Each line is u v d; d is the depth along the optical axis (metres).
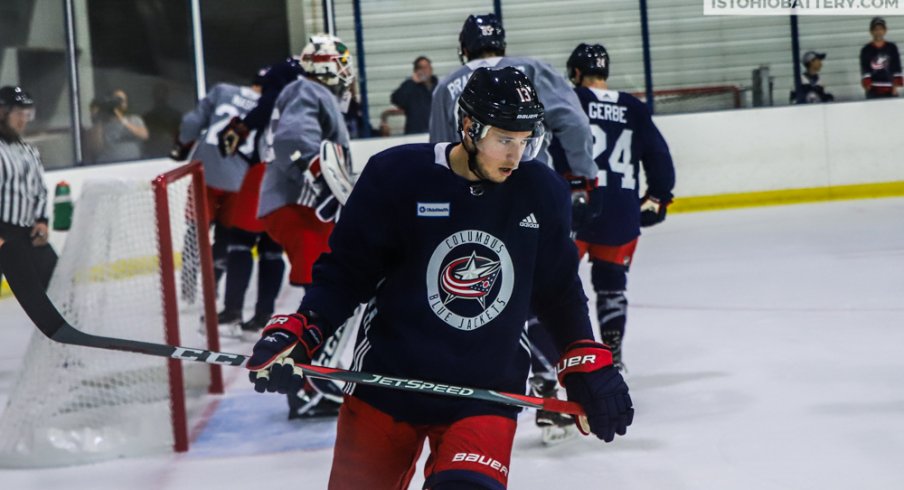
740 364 14.37
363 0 31.95
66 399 11.77
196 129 19.25
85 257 12.33
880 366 13.80
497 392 6.00
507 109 5.63
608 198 12.59
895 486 9.72
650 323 17.23
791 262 21.72
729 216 28.97
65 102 29.73
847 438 11.13
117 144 30.62
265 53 32.25
